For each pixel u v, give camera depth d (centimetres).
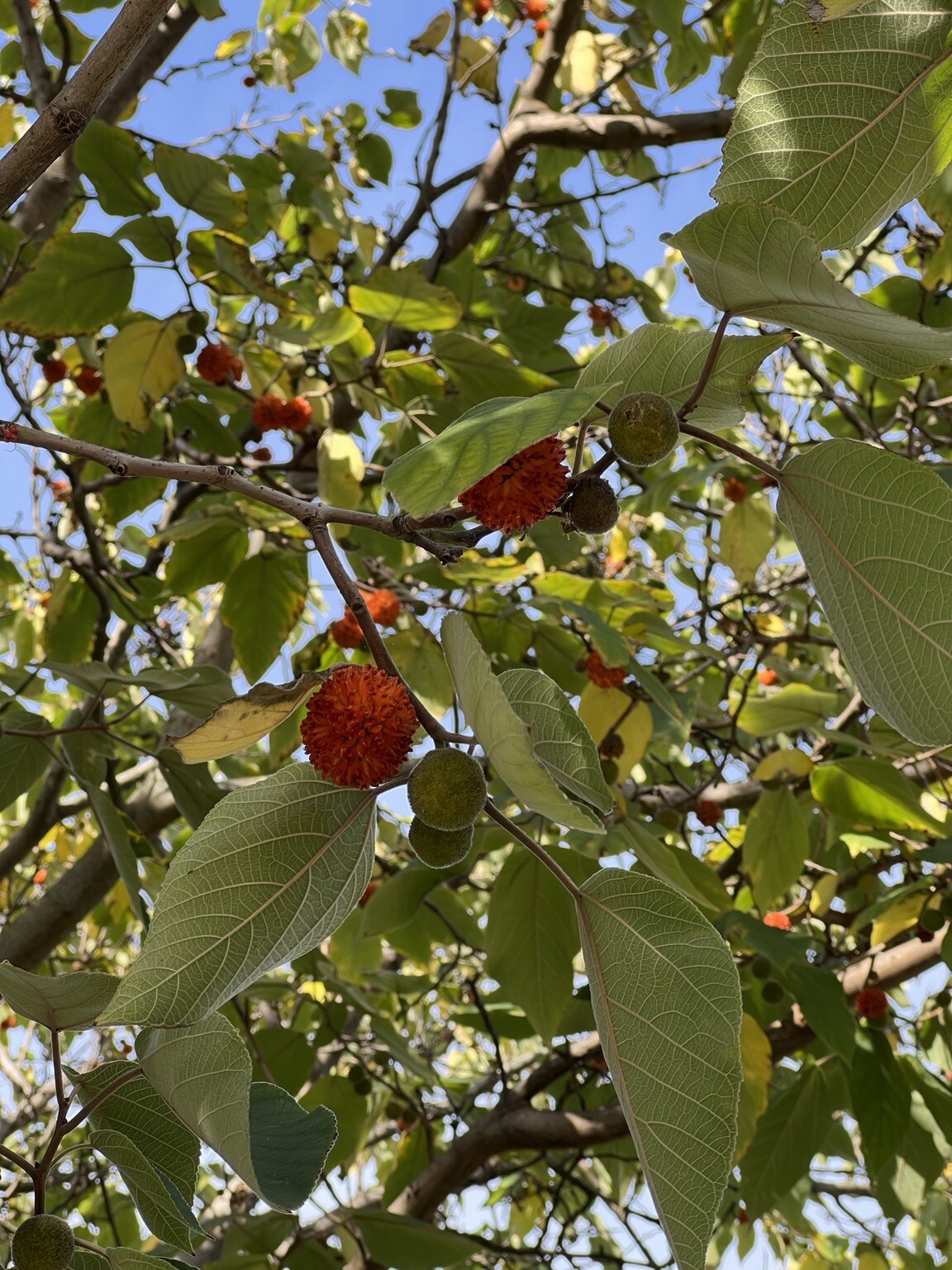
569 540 382
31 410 372
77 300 328
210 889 116
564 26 530
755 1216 336
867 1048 321
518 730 94
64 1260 126
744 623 495
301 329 354
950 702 116
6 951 359
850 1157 417
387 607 360
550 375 501
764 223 101
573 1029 381
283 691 118
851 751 371
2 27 476
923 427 468
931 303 420
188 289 343
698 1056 113
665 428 121
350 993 354
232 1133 112
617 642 301
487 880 563
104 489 432
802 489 121
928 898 331
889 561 117
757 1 482
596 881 117
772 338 127
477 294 474
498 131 500
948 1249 475
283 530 365
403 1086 488
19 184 124
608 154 625
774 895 331
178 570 389
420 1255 331
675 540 576
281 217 518
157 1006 116
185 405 419
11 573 513
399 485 101
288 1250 342
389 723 117
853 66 113
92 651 421
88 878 368
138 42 123
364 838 121
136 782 474
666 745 438
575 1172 496
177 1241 145
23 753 303
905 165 119
